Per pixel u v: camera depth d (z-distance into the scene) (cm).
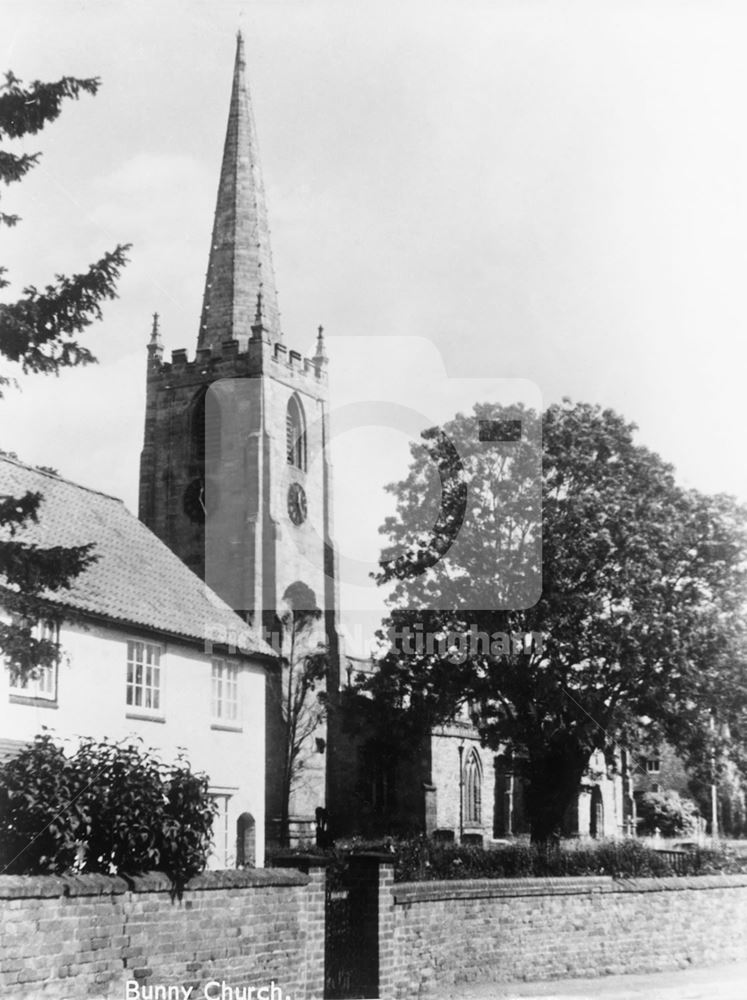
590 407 3981
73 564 2194
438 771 6631
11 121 2252
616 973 2178
